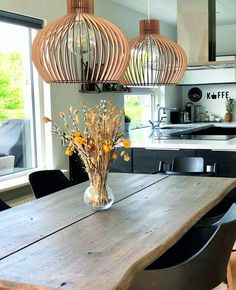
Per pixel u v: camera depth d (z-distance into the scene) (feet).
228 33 25.70
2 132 13.94
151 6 19.95
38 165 15.43
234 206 7.36
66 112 16.03
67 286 4.81
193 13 17.22
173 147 14.76
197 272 6.25
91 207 8.25
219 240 6.30
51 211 8.28
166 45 10.90
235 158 14.07
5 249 6.14
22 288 4.98
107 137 8.00
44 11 14.57
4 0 12.84
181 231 6.93
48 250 6.05
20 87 14.61
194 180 11.07
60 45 8.29
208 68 17.87
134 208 8.32
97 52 8.43
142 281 6.04
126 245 6.15
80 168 16.17
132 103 22.26
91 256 5.74
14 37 14.20
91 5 8.34
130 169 15.58
